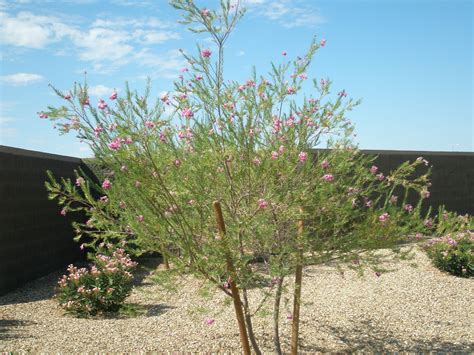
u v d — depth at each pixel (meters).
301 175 4.08
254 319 5.71
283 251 3.97
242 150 3.95
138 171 3.67
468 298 6.75
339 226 4.30
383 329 5.40
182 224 3.88
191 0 3.74
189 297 6.95
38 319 6.23
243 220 3.86
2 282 8.05
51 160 10.11
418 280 7.64
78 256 11.45
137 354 4.66
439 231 4.95
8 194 8.40
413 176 12.35
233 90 4.17
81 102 3.71
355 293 6.93
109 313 6.61
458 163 13.73
